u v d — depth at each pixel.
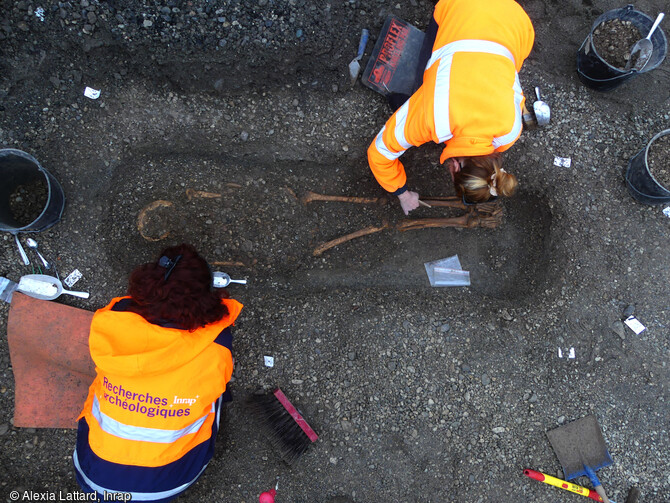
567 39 2.64
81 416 2.07
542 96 2.62
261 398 2.39
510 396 2.47
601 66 2.44
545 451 2.45
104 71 2.47
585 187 2.59
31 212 2.43
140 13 2.38
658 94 2.65
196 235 2.51
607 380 2.50
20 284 2.35
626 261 2.56
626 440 2.47
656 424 2.48
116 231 2.47
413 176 2.62
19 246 2.40
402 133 1.89
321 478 2.40
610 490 2.44
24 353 2.37
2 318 2.40
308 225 2.60
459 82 1.72
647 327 2.53
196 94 2.53
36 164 2.32
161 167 2.52
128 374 1.67
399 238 2.66
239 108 2.54
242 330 2.47
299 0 2.45
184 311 1.64
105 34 2.40
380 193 2.63
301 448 2.38
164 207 2.49
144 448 1.81
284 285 2.56
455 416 2.45
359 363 2.47
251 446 2.40
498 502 2.41
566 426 2.46
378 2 2.52
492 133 1.70
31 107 2.44
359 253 2.63
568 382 2.49
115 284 2.46
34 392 2.36
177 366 1.70
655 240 2.57
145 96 2.50
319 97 2.56
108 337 1.66
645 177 2.42
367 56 2.54
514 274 2.65
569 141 2.60
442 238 2.67
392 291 2.59
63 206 2.44
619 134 2.62
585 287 2.54
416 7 2.56
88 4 2.35
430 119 1.76
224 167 2.55
